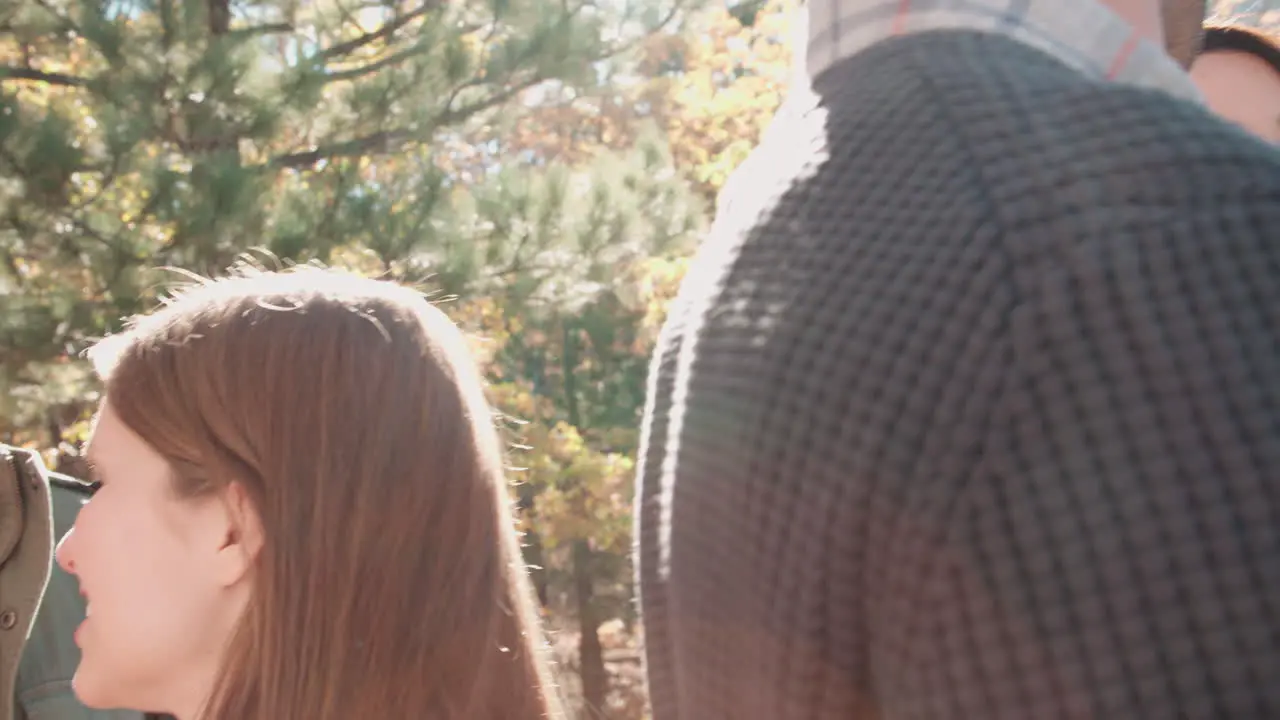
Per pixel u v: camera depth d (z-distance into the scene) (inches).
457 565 42.1
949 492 14.4
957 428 14.5
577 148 352.8
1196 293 13.5
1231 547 12.6
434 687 40.3
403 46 229.3
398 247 198.4
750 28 387.9
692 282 26.7
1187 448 13.0
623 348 393.4
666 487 23.7
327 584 39.8
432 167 216.4
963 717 14.2
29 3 179.9
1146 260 13.7
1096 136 15.1
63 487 72.7
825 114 20.6
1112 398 13.4
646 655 27.0
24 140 157.8
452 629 41.2
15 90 177.0
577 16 228.2
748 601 18.4
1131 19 20.4
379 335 43.3
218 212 171.6
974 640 14.1
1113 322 13.6
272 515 40.4
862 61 20.9
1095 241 14.1
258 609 40.2
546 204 217.8
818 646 16.8
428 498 41.8
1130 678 12.8
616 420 413.7
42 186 159.8
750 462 18.1
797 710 17.3
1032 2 19.1
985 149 16.0
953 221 15.7
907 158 17.3
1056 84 16.5
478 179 236.7
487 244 213.5
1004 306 14.4
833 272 17.5
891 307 16.0
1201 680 12.5
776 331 18.2
